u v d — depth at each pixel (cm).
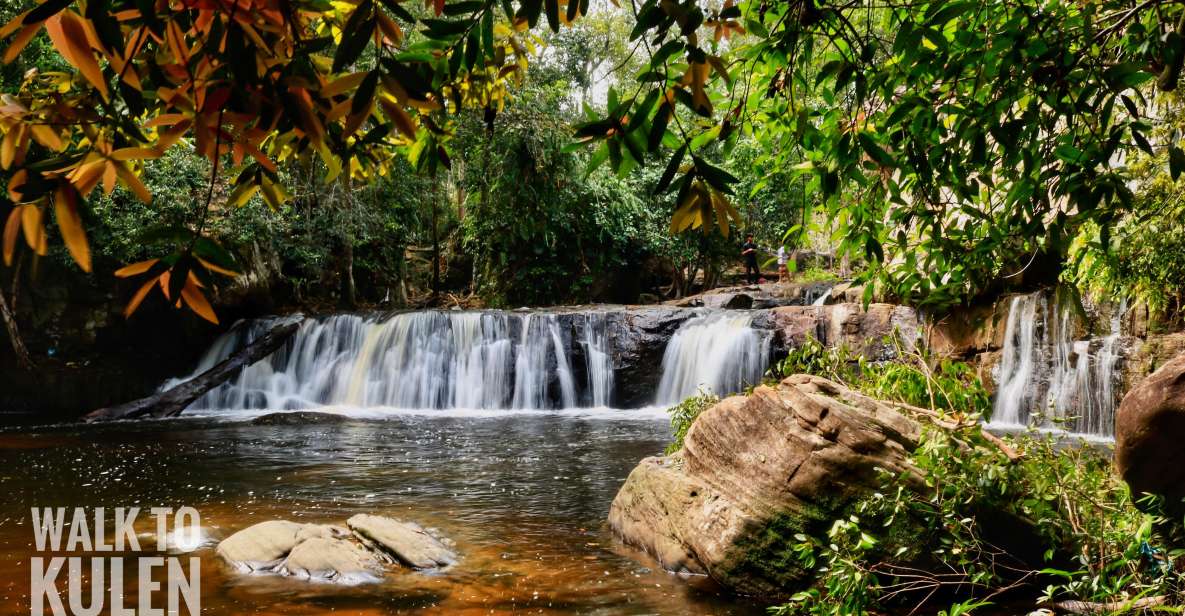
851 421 441
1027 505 397
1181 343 935
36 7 76
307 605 422
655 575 471
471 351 1614
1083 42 184
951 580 415
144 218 1385
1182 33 161
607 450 991
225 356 1669
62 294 1562
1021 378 1138
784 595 427
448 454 959
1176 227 609
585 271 2255
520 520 616
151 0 80
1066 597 405
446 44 111
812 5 165
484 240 2130
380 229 2111
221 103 83
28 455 946
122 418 1353
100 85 81
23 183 77
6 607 421
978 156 187
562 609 416
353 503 680
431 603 425
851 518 375
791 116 194
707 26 109
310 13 96
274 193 109
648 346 1597
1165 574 306
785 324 1453
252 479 793
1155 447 319
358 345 1645
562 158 1498
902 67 182
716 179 101
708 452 502
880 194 231
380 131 109
